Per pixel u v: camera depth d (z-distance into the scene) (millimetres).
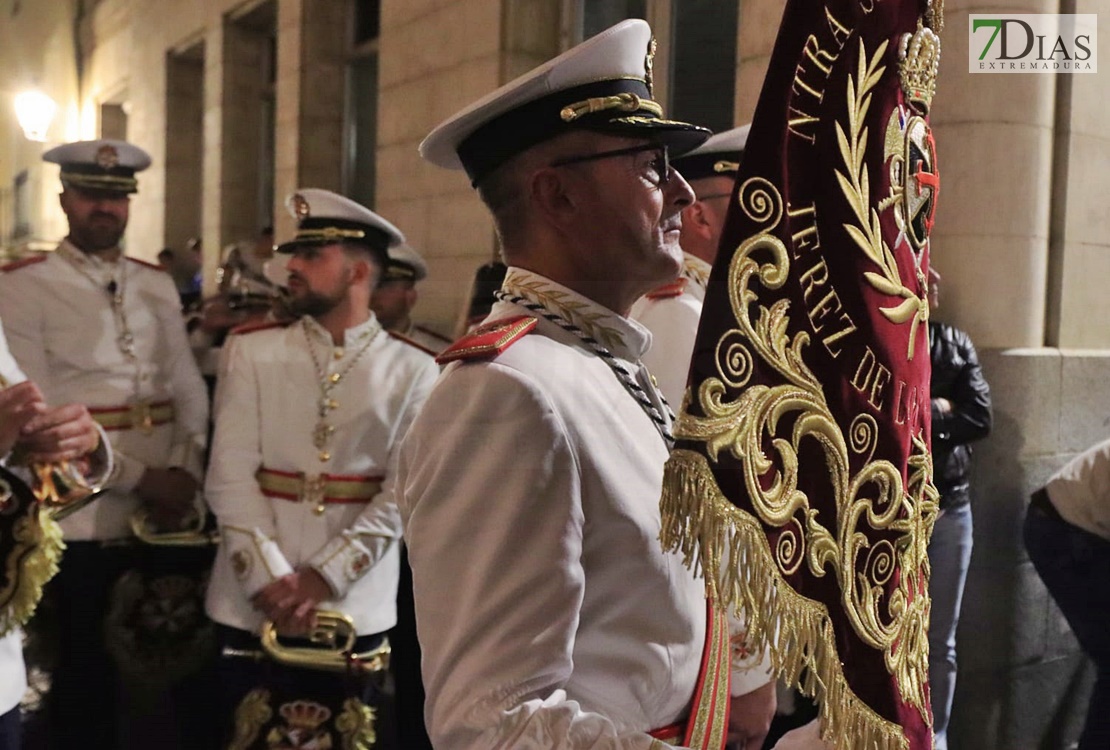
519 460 773
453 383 810
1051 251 2090
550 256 905
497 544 761
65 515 861
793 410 811
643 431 880
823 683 824
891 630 912
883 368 901
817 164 847
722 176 1347
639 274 905
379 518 1050
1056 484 1901
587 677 820
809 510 823
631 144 878
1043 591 1957
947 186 2006
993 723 1911
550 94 871
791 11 825
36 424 804
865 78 890
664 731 876
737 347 783
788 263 813
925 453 991
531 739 716
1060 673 1946
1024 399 2004
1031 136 2004
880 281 901
